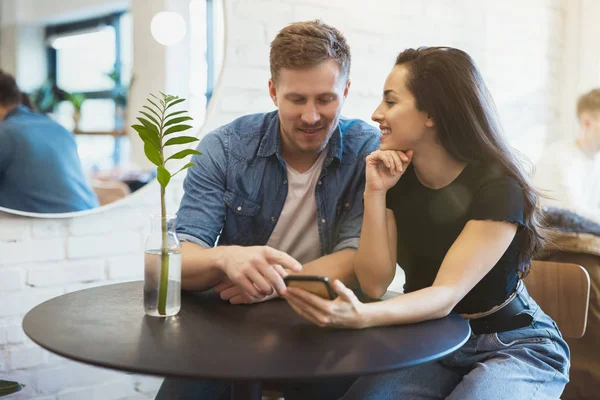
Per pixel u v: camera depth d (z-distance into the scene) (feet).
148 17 6.79
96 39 6.51
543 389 4.52
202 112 7.14
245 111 7.57
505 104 10.40
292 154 5.32
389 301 3.91
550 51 11.12
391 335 3.67
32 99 6.18
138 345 3.35
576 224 7.98
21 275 6.29
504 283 4.65
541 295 5.90
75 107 6.43
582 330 5.70
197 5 7.08
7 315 6.23
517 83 10.57
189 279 4.51
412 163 4.96
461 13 9.57
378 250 4.74
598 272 7.66
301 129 4.89
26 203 6.19
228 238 5.49
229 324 3.81
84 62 6.46
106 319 3.85
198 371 2.99
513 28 10.41
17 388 5.44
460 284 4.19
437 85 4.49
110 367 3.07
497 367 4.48
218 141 5.38
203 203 5.16
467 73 4.53
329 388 5.12
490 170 4.54
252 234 5.47
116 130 6.68
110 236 6.82
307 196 5.41
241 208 5.34
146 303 3.94
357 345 3.44
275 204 5.36
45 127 6.26
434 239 4.83
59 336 3.49
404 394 4.59
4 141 6.06
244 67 7.53
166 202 7.13
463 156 4.60
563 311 5.80
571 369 7.52
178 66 6.98
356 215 5.27
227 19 7.25
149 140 3.99
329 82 4.71
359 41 8.41
